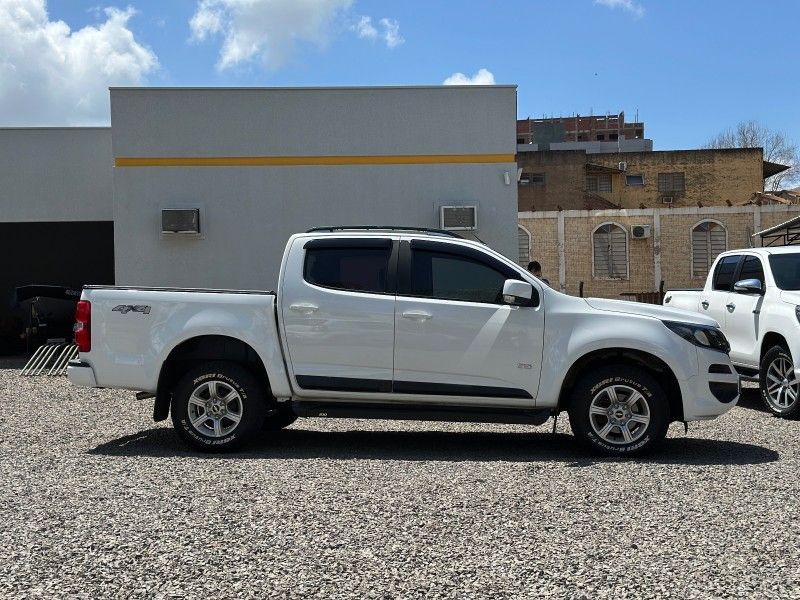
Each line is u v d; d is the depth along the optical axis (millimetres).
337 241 7742
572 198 53281
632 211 34906
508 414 7492
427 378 7492
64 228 21406
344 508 5477
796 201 42781
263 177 15172
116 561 4438
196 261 15148
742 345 10711
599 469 6730
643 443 7258
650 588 4055
